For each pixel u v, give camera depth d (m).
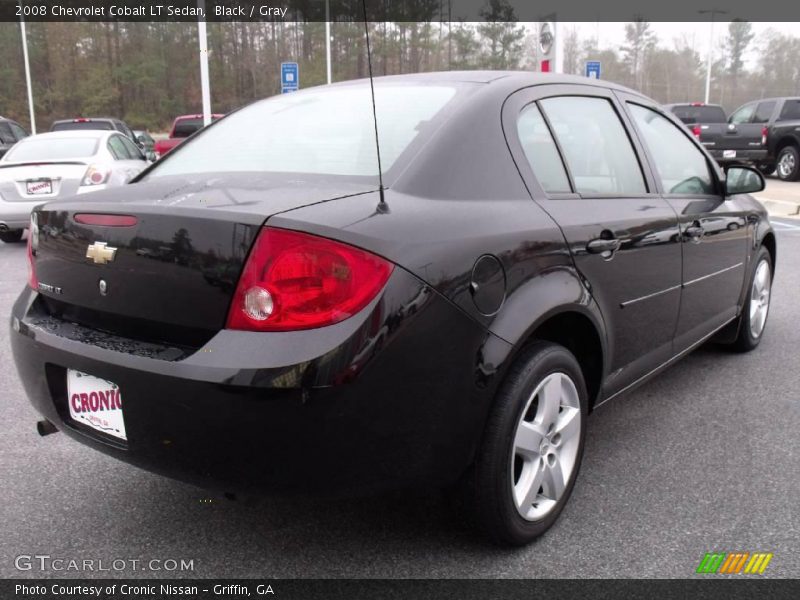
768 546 2.44
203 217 1.95
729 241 3.85
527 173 2.53
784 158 17.00
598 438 3.34
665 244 3.11
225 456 1.92
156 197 2.19
